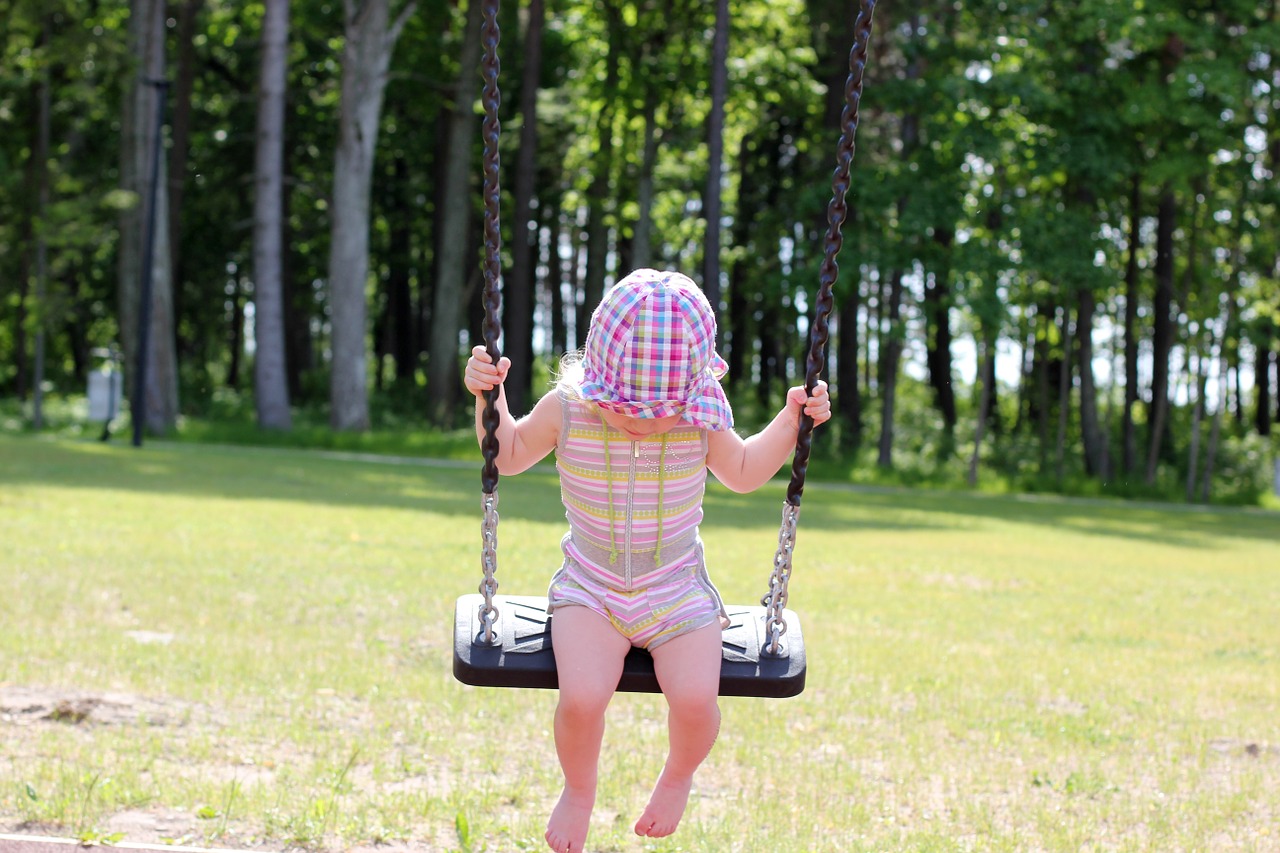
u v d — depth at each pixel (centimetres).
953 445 4319
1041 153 3444
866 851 480
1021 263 3441
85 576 1045
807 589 1232
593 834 489
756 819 525
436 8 4306
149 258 3203
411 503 1928
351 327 3700
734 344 5231
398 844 470
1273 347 3722
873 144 4012
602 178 4341
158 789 512
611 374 388
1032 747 673
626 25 4038
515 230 3738
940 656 918
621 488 398
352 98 3647
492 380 389
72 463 2383
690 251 5769
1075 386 5422
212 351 6969
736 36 4103
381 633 895
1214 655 1000
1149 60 3638
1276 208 3697
